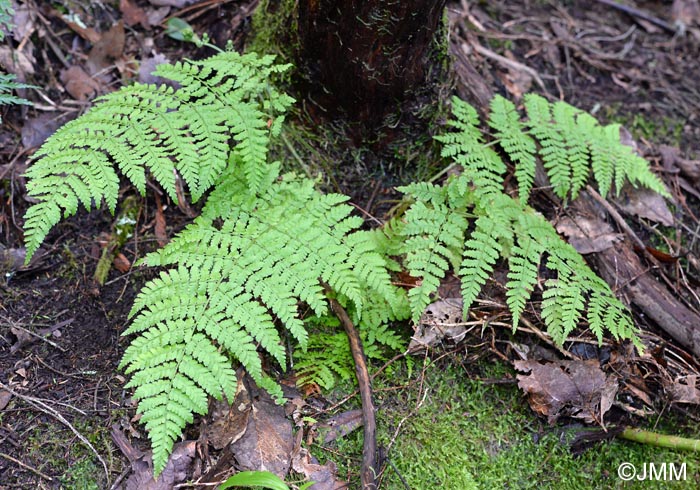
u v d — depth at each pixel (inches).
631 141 47.4
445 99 43.1
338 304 39.6
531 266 39.1
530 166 42.0
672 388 40.4
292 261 37.3
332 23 39.1
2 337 38.3
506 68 49.1
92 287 40.0
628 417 40.4
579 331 40.9
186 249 37.6
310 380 38.6
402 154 43.3
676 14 55.9
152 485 35.7
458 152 41.0
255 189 37.6
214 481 36.1
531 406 39.8
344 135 42.7
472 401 40.0
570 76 50.4
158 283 36.6
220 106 37.9
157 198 42.2
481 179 40.6
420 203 39.9
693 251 44.9
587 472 39.6
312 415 38.2
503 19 52.1
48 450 36.3
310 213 38.5
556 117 44.1
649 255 43.5
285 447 37.0
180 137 37.1
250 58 38.9
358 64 39.9
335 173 43.0
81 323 39.2
